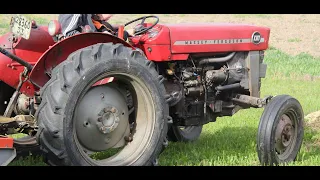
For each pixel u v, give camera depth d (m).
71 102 4.90
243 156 6.60
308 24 23.95
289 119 6.45
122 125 5.52
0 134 5.21
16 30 5.36
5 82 5.68
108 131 5.34
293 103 6.37
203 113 6.63
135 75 5.35
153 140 5.53
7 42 5.70
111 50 5.19
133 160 5.44
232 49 6.73
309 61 17.17
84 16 5.61
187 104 6.49
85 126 5.23
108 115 5.35
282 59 17.42
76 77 4.94
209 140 7.56
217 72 6.58
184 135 7.53
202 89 6.52
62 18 5.58
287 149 6.45
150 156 5.51
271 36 21.47
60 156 4.92
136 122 5.64
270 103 6.29
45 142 4.91
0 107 5.93
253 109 9.98
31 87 5.52
